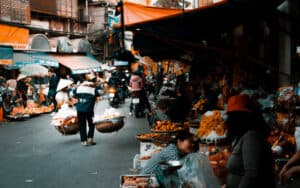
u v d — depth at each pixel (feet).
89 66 118.83
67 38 127.13
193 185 13.84
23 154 38.75
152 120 46.75
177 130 28.04
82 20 153.89
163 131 27.91
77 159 35.68
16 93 75.82
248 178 12.12
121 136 47.70
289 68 28.60
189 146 17.72
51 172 31.22
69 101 73.05
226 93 36.70
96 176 29.55
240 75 38.06
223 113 22.65
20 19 98.94
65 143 44.21
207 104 36.50
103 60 159.53
